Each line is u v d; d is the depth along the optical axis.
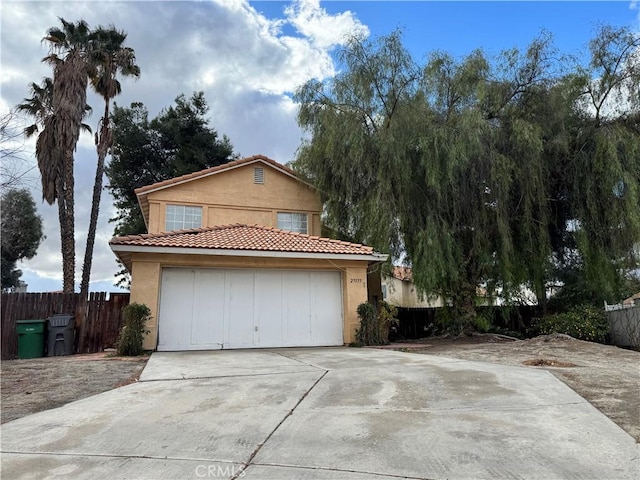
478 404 5.40
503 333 16.78
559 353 10.37
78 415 5.15
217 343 12.37
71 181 17.77
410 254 14.82
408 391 6.14
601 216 14.61
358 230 16.30
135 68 19.78
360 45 15.36
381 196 14.30
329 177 16.69
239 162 17.91
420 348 12.48
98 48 18.41
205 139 30.14
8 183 10.20
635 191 13.56
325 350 11.80
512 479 3.27
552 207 16.19
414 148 14.59
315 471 3.47
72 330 12.42
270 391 6.27
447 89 14.98
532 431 4.35
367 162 14.75
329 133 15.41
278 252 12.78
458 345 13.27
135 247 11.54
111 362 9.45
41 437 4.39
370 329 13.40
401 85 14.88
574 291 17.34
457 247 14.52
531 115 14.80
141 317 11.01
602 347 11.38
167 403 5.67
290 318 13.23
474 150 13.66
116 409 5.40
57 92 17.20
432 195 14.56
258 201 18.12
